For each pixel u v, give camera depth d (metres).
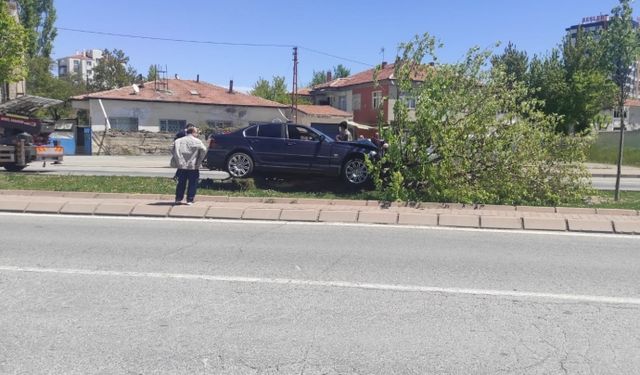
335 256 6.89
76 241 7.57
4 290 5.44
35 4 54.59
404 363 3.94
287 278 5.93
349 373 3.79
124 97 40.75
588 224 8.59
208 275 6.01
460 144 11.11
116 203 9.91
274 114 45.28
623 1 12.45
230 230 8.41
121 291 5.44
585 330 4.55
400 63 11.98
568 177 11.66
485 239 7.96
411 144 11.37
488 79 11.63
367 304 5.14
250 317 4.79
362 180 12.50
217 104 43.38
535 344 4.27
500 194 11.33
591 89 41.12
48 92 56.34
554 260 6.79
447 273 6.19
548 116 11.91
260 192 11.82
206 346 4.19
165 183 13.01
